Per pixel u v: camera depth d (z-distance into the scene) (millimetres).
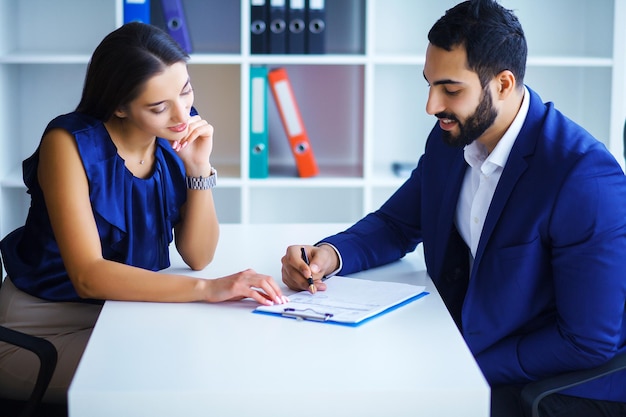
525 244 1992
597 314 1917
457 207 2262
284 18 3742
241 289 1939
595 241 1920
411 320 1845
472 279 2068
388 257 2309
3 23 3766
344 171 4035
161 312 1899
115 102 2086
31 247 2275
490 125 2018
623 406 1989
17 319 2217
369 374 1565
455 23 1948
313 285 2014
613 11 3801
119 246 2193
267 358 1639
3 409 2143
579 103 4199
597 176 1941
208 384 1522
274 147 4223
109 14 4043
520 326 2059
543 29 4137
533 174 1997
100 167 2115
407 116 4211
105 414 1498
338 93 4164
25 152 4117
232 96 4145
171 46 2078
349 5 4062
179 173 2279
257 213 4324
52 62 3730
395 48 4129
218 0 4047
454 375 1562
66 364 2098
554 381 1886
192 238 2248
